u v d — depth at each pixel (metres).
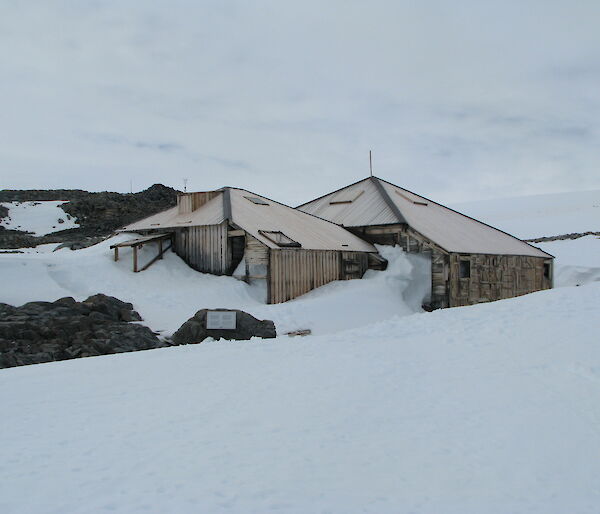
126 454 5.52
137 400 7.38
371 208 29.86
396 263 25.70
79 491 4.71
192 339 14.45
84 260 21.70
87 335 14.47
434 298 24.91
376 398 7.53
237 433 6.17
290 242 22.56
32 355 12.62
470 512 4.56
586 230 63.66
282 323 18.38
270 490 4.81
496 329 11.71
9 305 16.44
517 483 5.12
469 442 6.04
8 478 4.95
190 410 6.96
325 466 5.36
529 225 72.69
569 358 9.32
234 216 23.36
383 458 5.59
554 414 6.91
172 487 4.81
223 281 21.86
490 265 26.94
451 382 8.30
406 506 4.62
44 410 6.93
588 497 4.89
